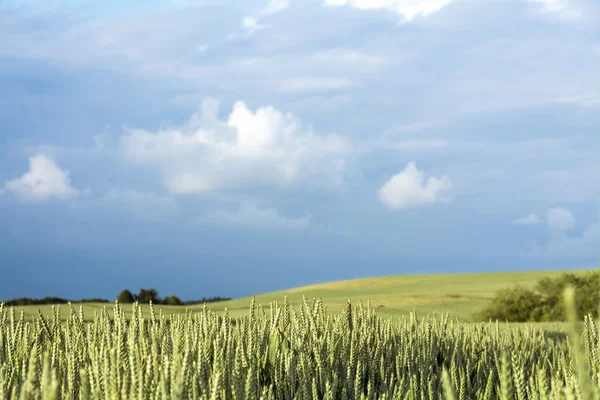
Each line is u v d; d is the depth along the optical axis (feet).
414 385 12.04
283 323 18.45
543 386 8.35
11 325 15.02
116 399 7.84
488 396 12.31
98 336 13.96
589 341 12.80
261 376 13.32
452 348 18.66
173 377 6.98
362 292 207.31
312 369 13.23
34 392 7.64
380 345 16.74
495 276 254.27
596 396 5.56
